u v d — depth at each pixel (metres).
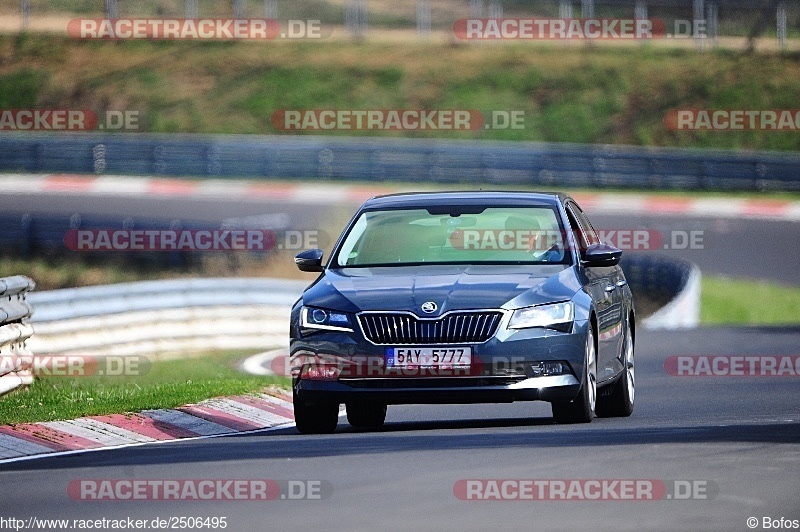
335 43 192.12
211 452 32.72
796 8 189.50
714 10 186.88
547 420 39.06
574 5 197.50
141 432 37.56
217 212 127.88
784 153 156.12
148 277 105.88
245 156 155.00
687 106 172.38
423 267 37.59
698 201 137.12
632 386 42.09
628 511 23.30
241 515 23.92
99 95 180.88
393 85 180.00
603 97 175.88
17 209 127.81
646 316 93.81
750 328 76.88
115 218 113.44
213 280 74.06
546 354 35.16
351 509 23.94
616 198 139.50
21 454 33.88
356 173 153.62
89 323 64.50
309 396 35.69
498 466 28.27
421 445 32.16
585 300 36.34
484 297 35.28
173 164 155.50
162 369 59.19
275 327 77.81
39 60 187.62
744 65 180.00
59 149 156.25
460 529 21.86
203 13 196.25
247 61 188.25
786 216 132.38
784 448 30.50
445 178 151.62
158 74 185.75
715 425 35.81
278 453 31.80
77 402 41.88
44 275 106.75
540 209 39.38
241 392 45.09
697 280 90.38
